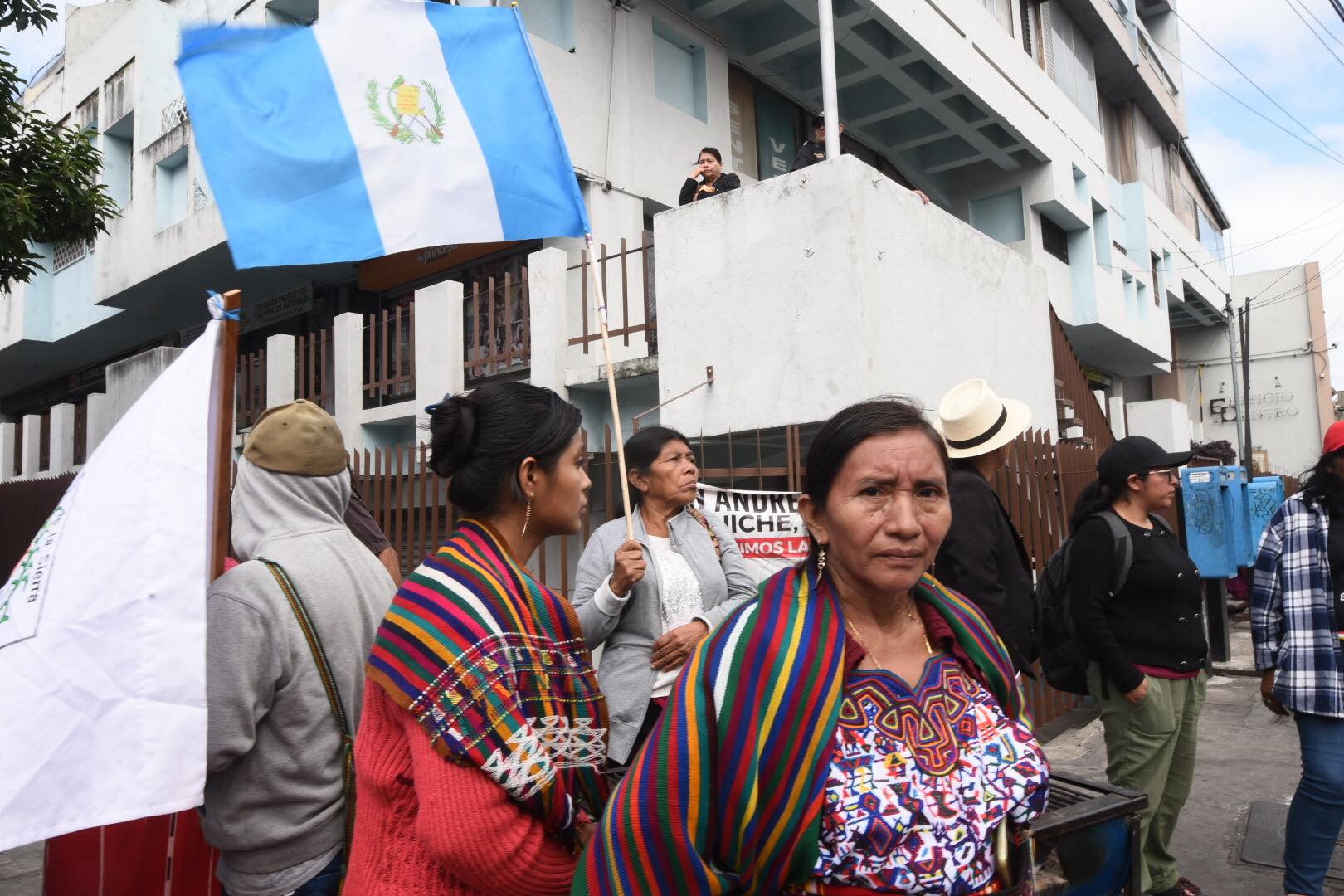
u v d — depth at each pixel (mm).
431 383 7695
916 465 1350
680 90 10250
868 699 1349
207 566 1821
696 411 5898
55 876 2168
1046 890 1861
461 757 1394
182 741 1705
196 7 11852
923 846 1294
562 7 8883
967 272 6641
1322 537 3158
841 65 11562
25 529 9531
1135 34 18188
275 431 2047
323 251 2479
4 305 15719
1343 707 3053
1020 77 13406
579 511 1753
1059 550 3547
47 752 1630
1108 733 3326
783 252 5504
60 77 14594
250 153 2441
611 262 8484
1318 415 27266
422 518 5691
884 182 5586
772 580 1460
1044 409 7766
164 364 8742
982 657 1493
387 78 2664
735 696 1303
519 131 2836
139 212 12008
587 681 1617
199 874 2086
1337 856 3760
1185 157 23438
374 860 1503
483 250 9305
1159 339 19375
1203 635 3332
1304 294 27688
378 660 1479
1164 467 3260
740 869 1305
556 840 1490
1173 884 3322
